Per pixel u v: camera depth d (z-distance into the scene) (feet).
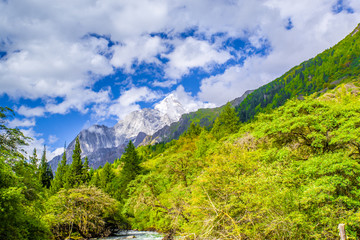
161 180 101.50
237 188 42.86
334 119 51.42
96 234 111.65
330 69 599.98
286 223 33.24
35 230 52.70
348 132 45.78
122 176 204.95
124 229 146.72
